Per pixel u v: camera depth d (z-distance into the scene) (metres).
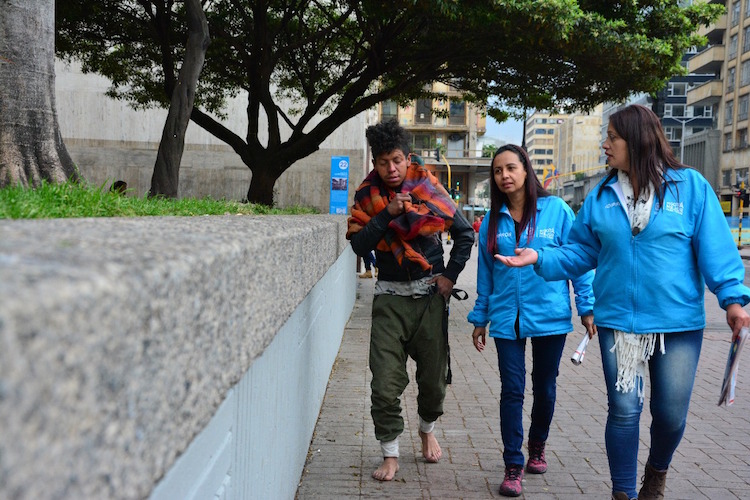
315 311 4.66
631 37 11.18
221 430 1.76
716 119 68.06
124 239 1.22
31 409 0.57
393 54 12.95
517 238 3.97
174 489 1.29
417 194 3.95
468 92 16.00
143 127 25.95
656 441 3.24
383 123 3.92
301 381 3.76
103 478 0.73
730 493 3.87
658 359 3.13
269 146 13.17
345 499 3.66
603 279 3.22
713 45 65.50
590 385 6.56
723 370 7.36
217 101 16.27
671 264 3.07
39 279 0.66
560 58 12.32
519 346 3.94
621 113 3.18
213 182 26.17
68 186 3.34
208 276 1.16
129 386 0.80
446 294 4.07
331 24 14.35
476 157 74.06
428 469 4.17
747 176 59.78
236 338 1.40
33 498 0.58
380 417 3.97
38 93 4.38
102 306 0.71
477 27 10.75
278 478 2.87
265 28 12.56
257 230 2.09
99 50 14.77
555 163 169.00
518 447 3.83
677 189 3.10
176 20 13.32
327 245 3.97
